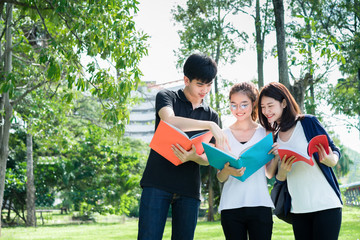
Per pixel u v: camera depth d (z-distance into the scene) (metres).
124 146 26.09
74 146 23.19
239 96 3.29
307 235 3.28
